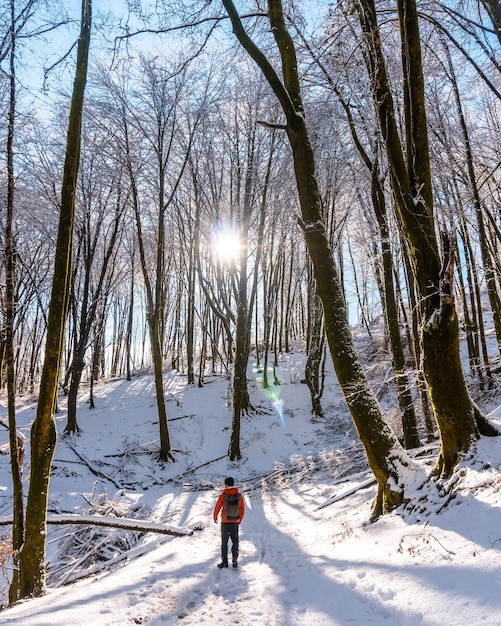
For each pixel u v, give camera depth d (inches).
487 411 428.5
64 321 237.3
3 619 166.2
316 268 275.7
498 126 424.5
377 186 366.9
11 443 251.8
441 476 213.6
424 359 224.1
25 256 729.6
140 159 661.3
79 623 157.8
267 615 158.7
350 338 267.3
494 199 450.3
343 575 179.2
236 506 238.8
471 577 132.5
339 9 329.4
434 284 223.3
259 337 1418.6
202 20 305.9
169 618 165.3
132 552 291.0
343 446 607.2
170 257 1054.4
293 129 277.1
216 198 737.6
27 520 224.2
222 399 815.7
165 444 625.6
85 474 560.4
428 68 353.4
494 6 222.1
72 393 687.1
